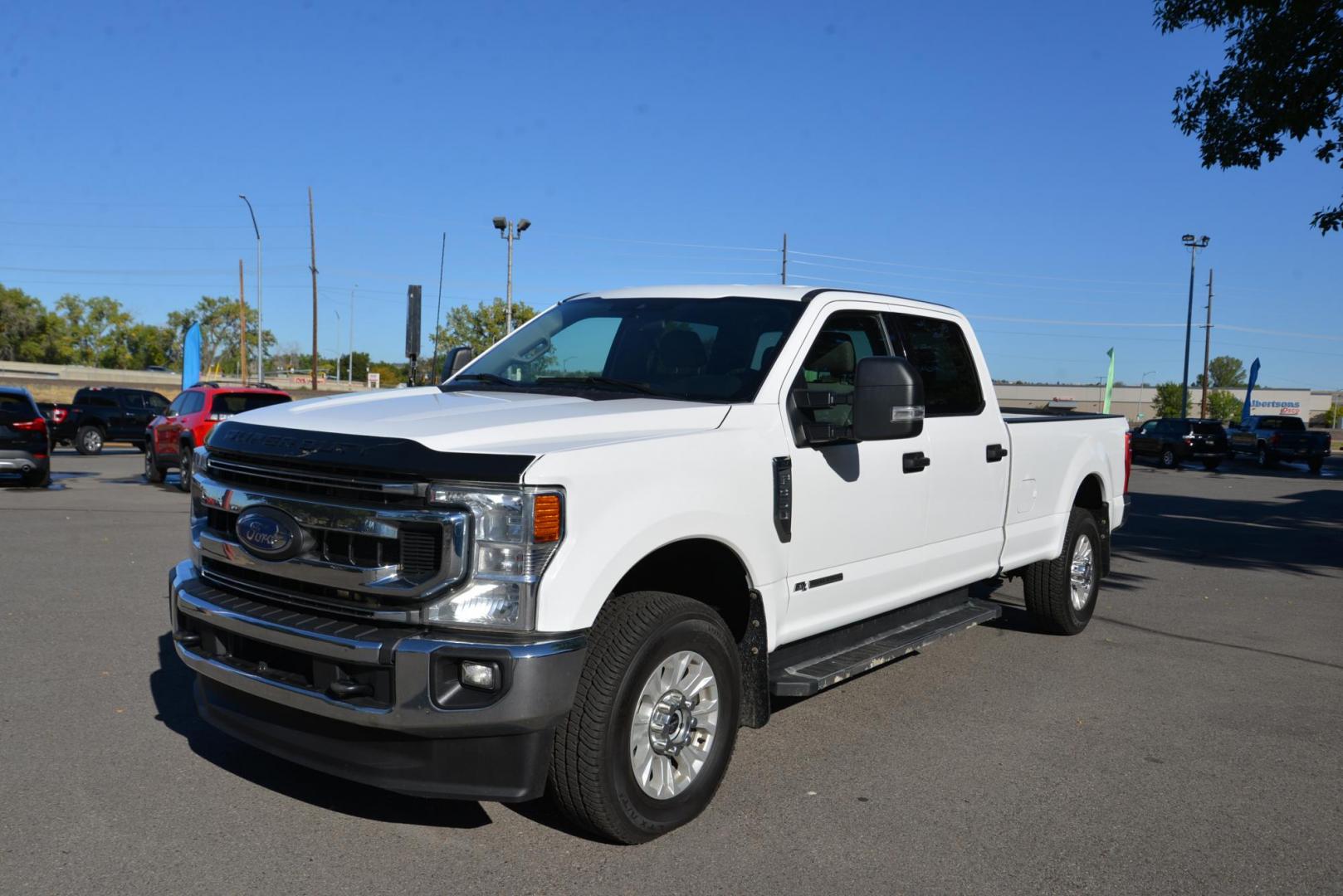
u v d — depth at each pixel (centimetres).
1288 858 383
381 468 340
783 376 448
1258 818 420
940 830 399
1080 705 568
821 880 354
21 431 1661
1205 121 1438
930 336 558
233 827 381
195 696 406
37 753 450
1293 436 3634
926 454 525
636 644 357
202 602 381
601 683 351
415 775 338
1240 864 376
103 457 2759
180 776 429
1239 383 14188
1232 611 870
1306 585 1026
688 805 387
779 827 396
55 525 1195
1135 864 374
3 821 381
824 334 481
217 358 10856
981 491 580
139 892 332
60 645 630
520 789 339
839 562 466
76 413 2830
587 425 384
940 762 473
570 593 337
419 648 327
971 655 676
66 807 395
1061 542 684
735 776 450
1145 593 947
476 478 333
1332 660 698
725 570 425
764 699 423
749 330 473
